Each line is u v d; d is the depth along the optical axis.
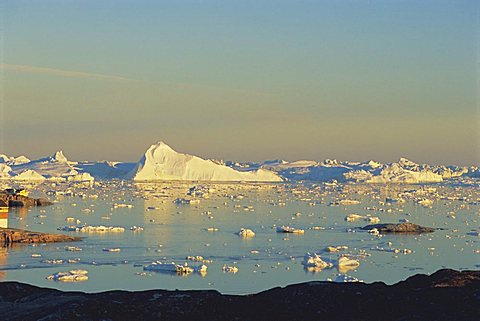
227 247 189.62
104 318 93.06
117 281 140.00
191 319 94.44
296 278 145.25
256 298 101.44
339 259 161.88
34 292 108.75
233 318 95.19
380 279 145.38
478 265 165.38
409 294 100.38
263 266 159.62
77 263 159.50
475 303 94.62
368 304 98.19
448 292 99.50
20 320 94.44
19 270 150.00
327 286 105.31
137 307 96.62
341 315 95.56
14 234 191.62
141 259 167.00
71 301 99.94
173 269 151.50
